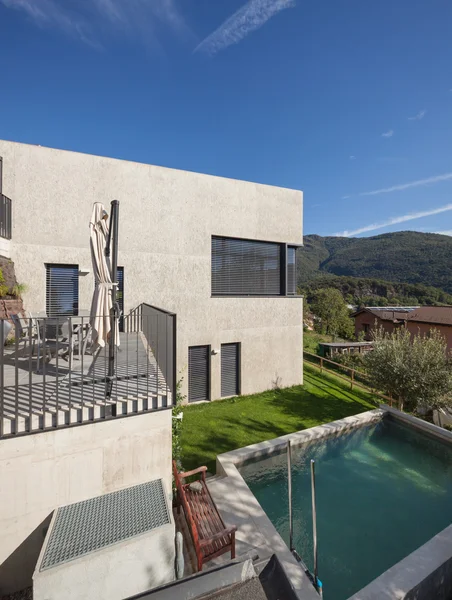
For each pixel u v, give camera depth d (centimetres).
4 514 317
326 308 3641
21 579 320
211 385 1059
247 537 466
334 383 1302
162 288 979
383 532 542
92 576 274
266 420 908
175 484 510
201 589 217
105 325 468
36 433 329
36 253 817
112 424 369
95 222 479
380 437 915
